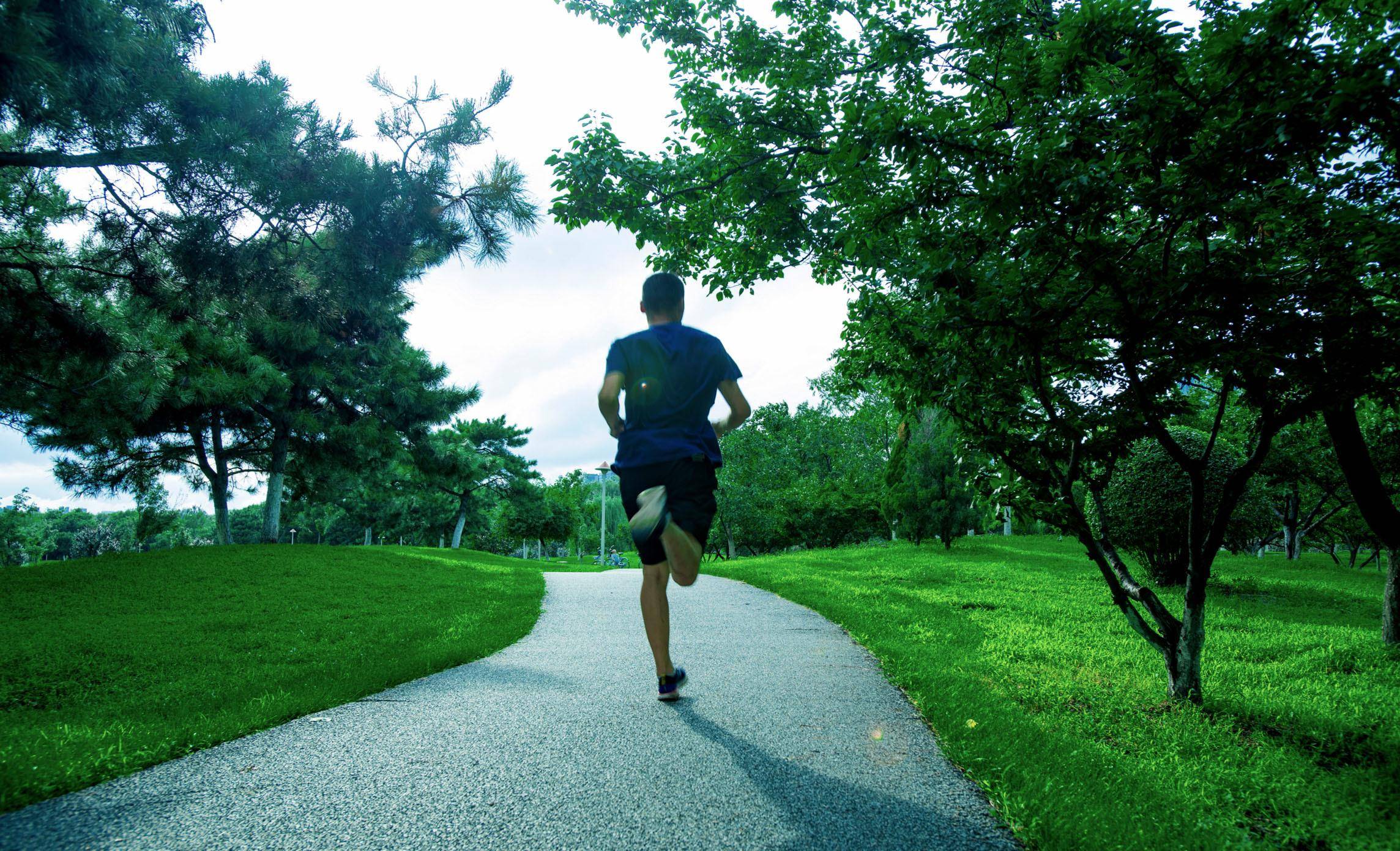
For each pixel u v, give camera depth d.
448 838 1.98
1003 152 3.33
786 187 8.34
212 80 7.16
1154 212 3.07
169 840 1.96
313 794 2.30
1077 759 2.85
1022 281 3.46
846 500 29.94
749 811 2.18
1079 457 4.14
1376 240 3.33
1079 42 3.08
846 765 2.60
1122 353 3.70
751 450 35.41
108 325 9.43
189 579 15.12
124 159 7.09
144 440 21.92
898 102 5.78
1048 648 5.71
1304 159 2.79
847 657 4.91
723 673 4.30
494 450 46.91
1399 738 3.37
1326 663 5.30
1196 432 10.59
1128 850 2.04
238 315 8.79
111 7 6.11
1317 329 3.37
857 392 5.31
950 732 2.99
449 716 3.30
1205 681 4.67
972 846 1.97
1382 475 9.79
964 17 6.05
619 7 8.51
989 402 4.12
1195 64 3.06
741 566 16.92
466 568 20.64
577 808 2.19
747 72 8.63
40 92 5.93
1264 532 10.66
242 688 5.06
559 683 4.08
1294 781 2.84
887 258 4.31
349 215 7.53
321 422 22.92
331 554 20.78
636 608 8.41
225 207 7.70
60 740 3.01
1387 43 2.46
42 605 11.88
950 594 9.72
